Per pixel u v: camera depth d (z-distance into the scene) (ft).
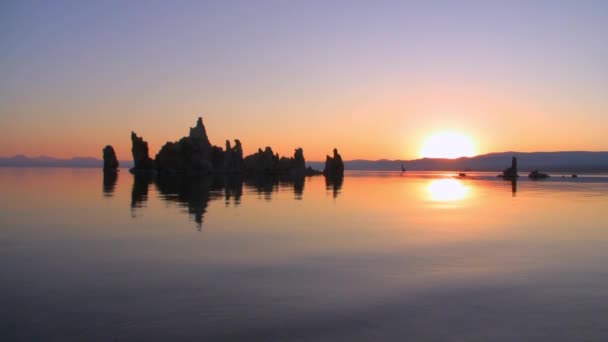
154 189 190.19
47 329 32.40
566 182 312.29
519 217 101.24
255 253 59.00
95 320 34.14
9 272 48.26
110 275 47.21
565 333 32.30
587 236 74.49
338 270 50.16
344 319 34.76
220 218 94.89
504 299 39.96
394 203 136.98
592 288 43.50
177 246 63.26
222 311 36.35
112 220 89.86
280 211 110.32
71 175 370.94
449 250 61.98
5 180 264.52
